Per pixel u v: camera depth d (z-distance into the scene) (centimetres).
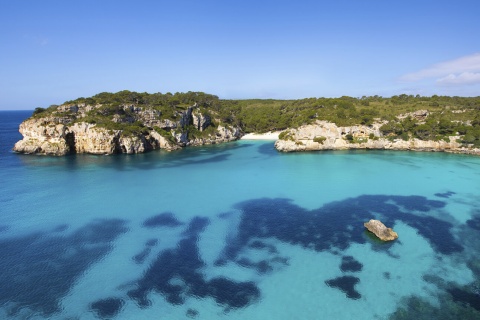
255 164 10638
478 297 3700
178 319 3456
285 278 4106
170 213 6294
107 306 3662
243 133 18600
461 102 17312
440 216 5912
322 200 6906
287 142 12988
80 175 9156
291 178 8719
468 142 11875
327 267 4325
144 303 3703
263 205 6675
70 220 5975
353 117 13812
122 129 12581
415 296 3731
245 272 4247
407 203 6619
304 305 3625
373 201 6781
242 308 3597
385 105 17262
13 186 8044
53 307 3656
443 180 8244
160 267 4394
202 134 15925
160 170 9825
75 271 4328
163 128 14262
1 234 5412
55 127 12119
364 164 10269
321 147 12900
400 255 4581
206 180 8638
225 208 6531
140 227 5662
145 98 16800
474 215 5941
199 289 3925
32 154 12150
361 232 5325
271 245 4938
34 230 5566
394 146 12700
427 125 12556
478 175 8688
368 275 4134
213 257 4619
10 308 3644
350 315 3466
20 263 4528
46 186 8069
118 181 8550
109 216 6162
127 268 4381
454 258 4484
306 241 5047
